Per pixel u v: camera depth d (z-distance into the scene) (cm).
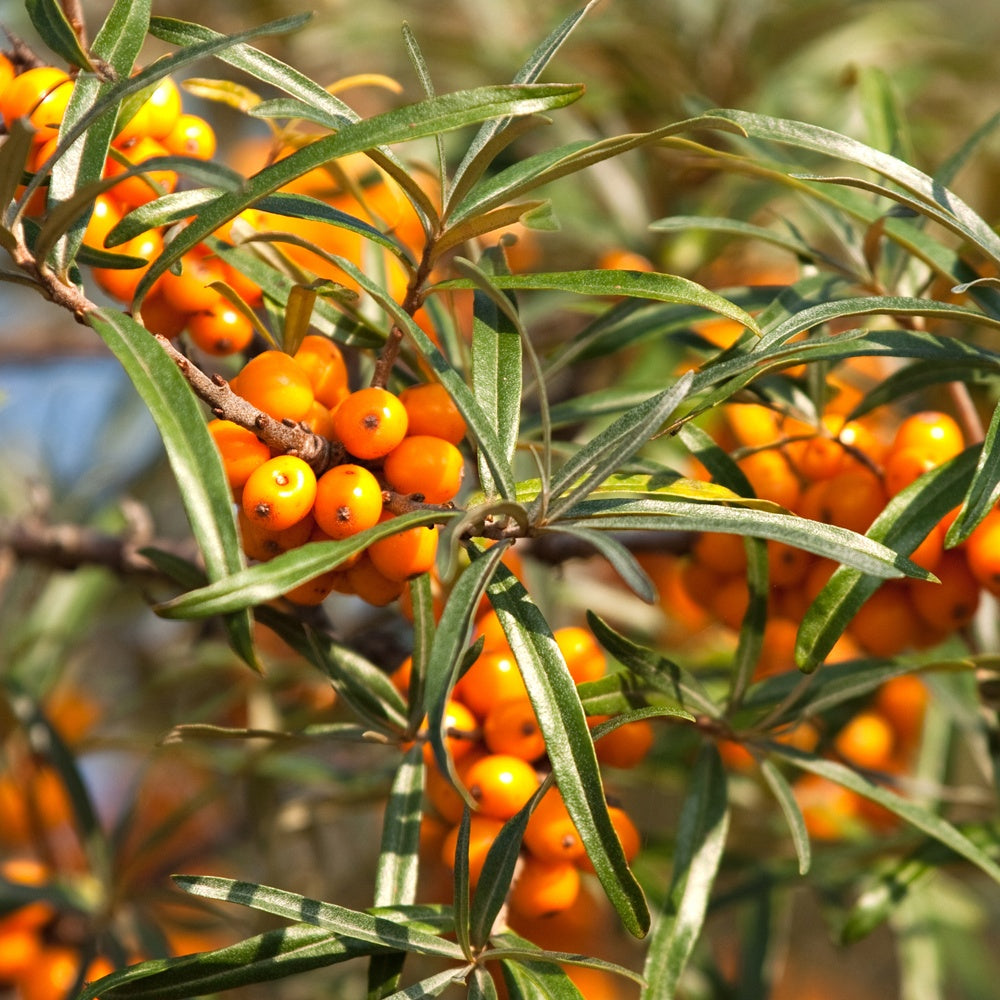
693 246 57
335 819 54
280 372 38
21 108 40
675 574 55
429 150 53
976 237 39
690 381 38
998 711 46
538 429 44
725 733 42
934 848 46
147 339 37
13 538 49
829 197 43
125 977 38
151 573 49
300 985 54
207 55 38
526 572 49
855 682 42
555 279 39
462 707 42
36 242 38
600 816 38
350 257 48
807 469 43
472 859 40
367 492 38
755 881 49
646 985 40
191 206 40
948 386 44
